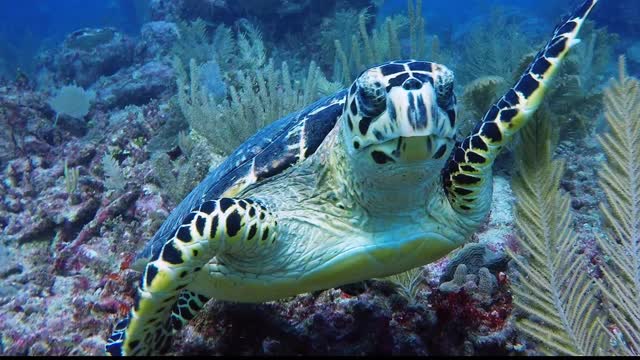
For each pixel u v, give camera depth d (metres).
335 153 0.56
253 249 0.54
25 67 4.87
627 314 0.59
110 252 1.08
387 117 0.47
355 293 0.69
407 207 0.55
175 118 1.64
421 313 0.63
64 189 1.39
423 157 0.47
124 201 1.23
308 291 0.61
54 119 2.07
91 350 0.73
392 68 0.49
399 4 6.49
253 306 0.68
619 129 0.65
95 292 0.92
